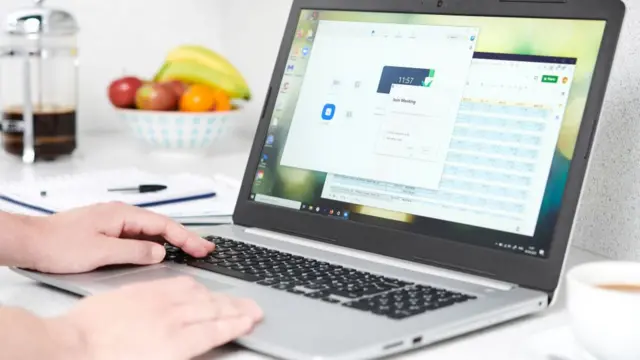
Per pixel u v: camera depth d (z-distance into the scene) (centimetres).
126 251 90
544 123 89
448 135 95
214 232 107
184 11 205
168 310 68
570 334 73
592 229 108
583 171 85
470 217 91
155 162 161
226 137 173
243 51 198
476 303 79
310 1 113
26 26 155
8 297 86
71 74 171
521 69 92
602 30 88
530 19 93
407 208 96
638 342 64
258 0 189
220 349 71
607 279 71
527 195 88
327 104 107
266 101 113
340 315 74
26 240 87
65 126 160
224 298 73
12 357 60
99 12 196
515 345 73
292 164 108
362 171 101
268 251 98
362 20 107
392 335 69
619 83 104
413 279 87
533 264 85
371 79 104
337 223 101
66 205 115
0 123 166
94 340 64
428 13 102
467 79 96
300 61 111
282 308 76
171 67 172
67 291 88
